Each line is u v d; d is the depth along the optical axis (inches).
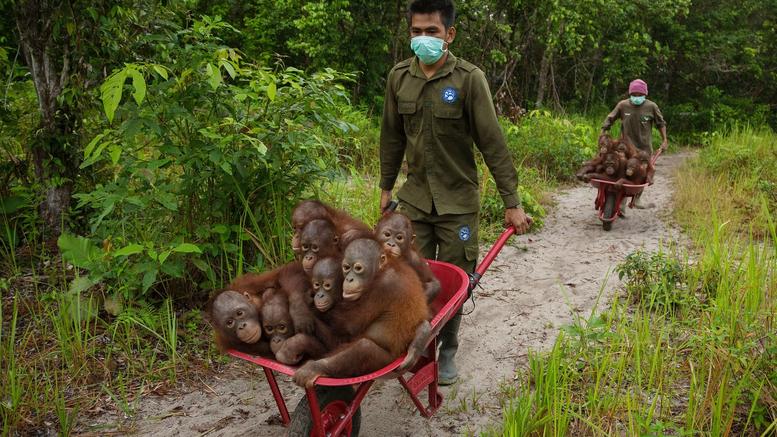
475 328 226.8
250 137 204.7
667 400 162.1
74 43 240.1
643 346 183.2
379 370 123.9
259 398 178.1
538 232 352.2
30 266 244.4
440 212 173.6
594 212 400.5
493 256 170.4
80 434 159.6
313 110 229.3
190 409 173.0
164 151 204.1
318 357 128.3
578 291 258.1
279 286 138.6
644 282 239.3
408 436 159.5
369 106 637.9
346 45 609.9
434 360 159.0
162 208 218.5
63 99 242.1
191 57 208.2
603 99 961.5
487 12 683.4
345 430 133.4
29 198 254.2
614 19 794.8
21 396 169.0
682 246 309.4
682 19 968.3
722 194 392.2
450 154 173.3
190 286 223.8
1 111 260.4
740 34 957.2
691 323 201.2
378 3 618.8
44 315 211.5
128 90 217.0
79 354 187.2
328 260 126.6
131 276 203.6
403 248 144.3
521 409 151.4
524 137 536.7
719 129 840.3
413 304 125.6
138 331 205.3
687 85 1029.8
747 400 154.9
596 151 543.5
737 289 205.2
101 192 207.8
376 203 307.4
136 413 170.1
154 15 252.5
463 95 166.7
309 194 269.1
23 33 242.8
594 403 156.6
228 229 218.5
